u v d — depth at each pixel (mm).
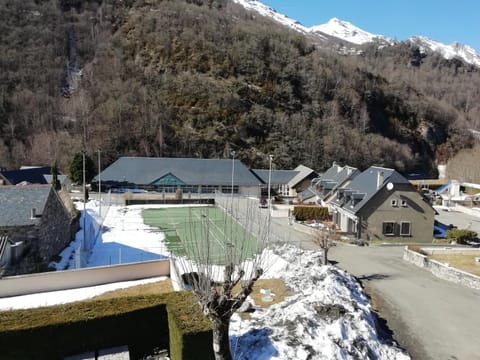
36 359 10750
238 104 84062
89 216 36406
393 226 32656
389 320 16797
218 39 103438
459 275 21703
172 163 58375
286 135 81062
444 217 45250
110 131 73625
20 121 74625
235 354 11633
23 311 11555
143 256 25172
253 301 16703
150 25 104188
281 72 97125
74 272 18016
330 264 23344
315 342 12719
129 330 11812
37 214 20609
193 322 10656
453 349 14570
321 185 45688
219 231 31125
